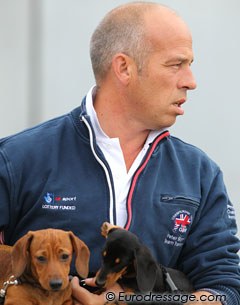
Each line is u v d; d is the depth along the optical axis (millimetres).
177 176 7422
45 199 7109
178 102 7266
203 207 7492
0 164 7152
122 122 7359
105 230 6746
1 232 7281
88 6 12555
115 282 6750
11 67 12359
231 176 12852
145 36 7203
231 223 7625
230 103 12961
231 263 7395
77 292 6797
